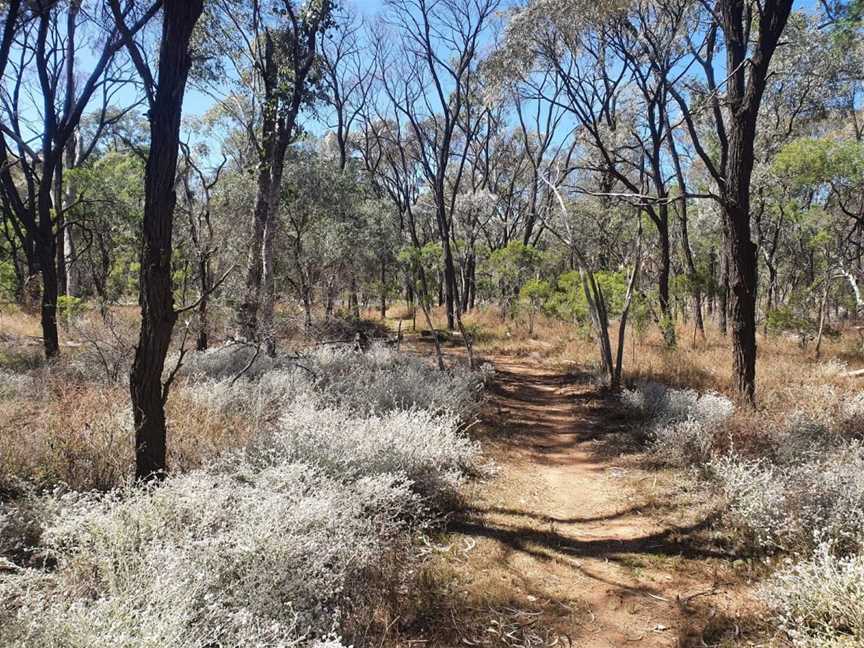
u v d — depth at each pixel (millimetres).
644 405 8648
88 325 12203
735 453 6062
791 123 18453
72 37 11266
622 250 19562
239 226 13742
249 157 15086
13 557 3633
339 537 3502
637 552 4430
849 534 3838
